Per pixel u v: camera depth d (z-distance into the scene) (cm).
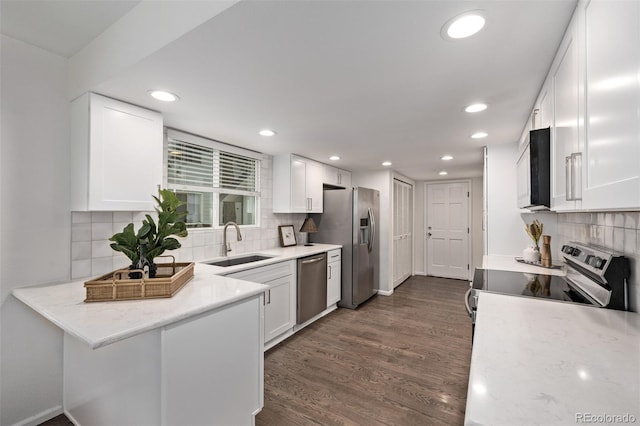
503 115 212
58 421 178
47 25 152
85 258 190
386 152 344
